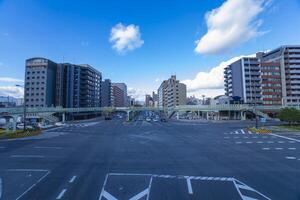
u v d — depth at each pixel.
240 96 112.06
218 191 10.08
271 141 26.47
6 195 9.55
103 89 175.62
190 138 29.77
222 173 12.93
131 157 17.31
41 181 11.37
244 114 89.56
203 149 21.06
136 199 9.20
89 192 9.92
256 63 111.62
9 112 64.00
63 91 109.81
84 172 13.04
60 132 39.41
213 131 39.97
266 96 109.44
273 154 18.59
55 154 18.44
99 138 29.95
